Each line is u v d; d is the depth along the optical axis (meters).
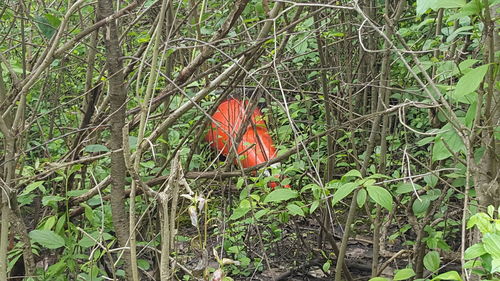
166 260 1.87
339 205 4.27
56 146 3.76
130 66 2.78
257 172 3.44
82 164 2.95
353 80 4.21
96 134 3.05
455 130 2.15
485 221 1.40
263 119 4.11
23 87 2.33
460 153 2.66
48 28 2.39
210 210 3.66
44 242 2.47
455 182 2.47
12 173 2.56
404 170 2.55
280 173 3.18
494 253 1.29
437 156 2.19
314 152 4.11
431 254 2.28
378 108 3.03
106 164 3.47
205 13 3.12
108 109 3.05
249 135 3.98
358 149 4.43
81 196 2.95
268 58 3.25
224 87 3.21
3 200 2.25
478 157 2.20
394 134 3.86
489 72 1.87
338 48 4.02
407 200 3.34
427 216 2.79
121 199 2.35
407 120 4.48
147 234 3.21
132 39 3.54
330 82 3.83
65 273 3.11
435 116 2.79
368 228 4.33
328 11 3.89
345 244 2.98
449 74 2.52
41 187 2.94
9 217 2.51
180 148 3.18
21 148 2.85
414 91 2.90
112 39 2.25
